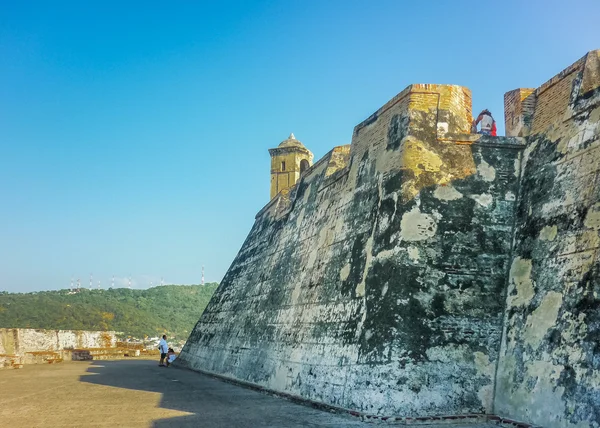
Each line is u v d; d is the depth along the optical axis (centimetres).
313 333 1323
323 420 972
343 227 1386
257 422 955
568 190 958
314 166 1891
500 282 1051
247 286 2145
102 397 1346
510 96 1210
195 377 1967
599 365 763
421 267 1048
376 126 1360
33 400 1295
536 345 907
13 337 2755
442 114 1177
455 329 1006
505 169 1138
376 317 1046
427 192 1109
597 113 940
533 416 865
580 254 875
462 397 960
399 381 955
